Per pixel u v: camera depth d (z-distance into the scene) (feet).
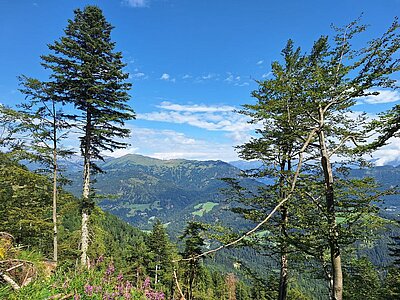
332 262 25.22
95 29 54.39
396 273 48.29
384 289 45.27
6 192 52.16
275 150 42.45
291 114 29.04
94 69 52.54
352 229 25.77
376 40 23.62
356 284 39.34
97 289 19.44
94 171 57.93
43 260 25.64
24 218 50.72
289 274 45.01
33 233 51.16
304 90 27.63
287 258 42.70
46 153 50.98
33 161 52.01
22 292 18.42
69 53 51.83
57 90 51.85
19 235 49.49
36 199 55.26
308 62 33.04
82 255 49.73
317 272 38.99
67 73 51.55
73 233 55.88
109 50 56.34
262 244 38.27
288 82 30.17
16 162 51.72
